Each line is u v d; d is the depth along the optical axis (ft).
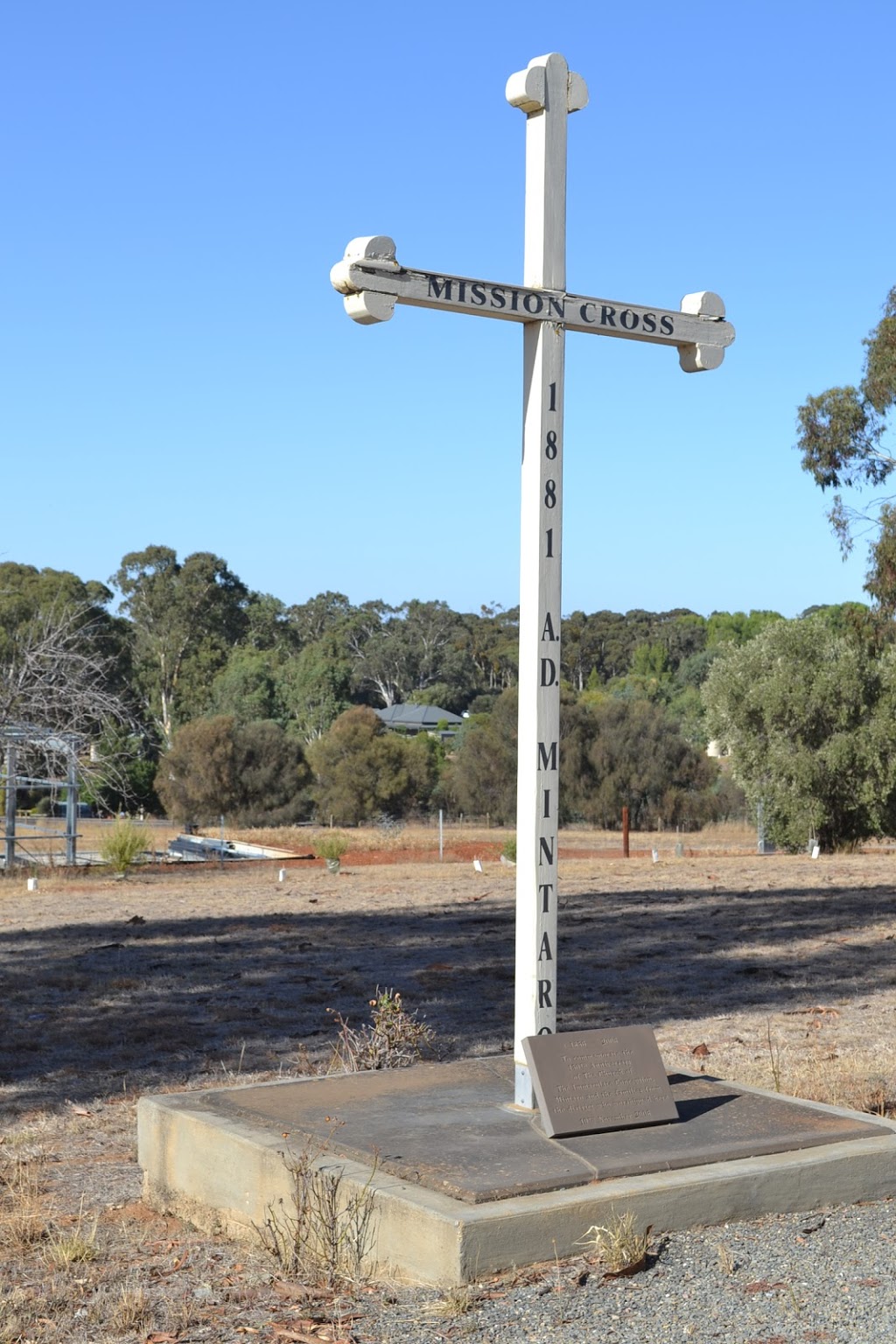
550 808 20.95
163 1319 15.07
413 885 90.12
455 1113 19.92
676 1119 19.60
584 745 191.93
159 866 108.17
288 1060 33.65
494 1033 37.24
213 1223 18.95
